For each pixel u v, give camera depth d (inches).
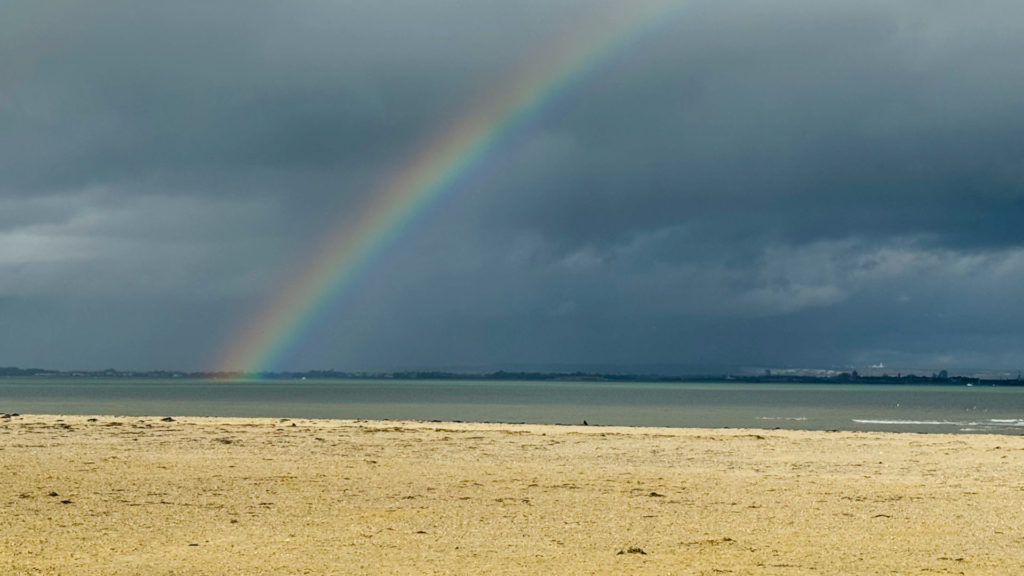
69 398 6112.2
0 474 895.7
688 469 999.0
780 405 6122.1
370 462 1037.8
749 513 697.6
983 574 490.3
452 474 929.5
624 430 1721.2
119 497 757.3
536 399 7283.5
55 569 486.9
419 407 4936.0
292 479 877.8
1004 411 5064.0
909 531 622.5
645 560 522.6
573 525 641.0
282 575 477.7
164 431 1470.2
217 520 653.3
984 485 871.1
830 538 595.5
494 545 567.2
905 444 1357.0
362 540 580.7
